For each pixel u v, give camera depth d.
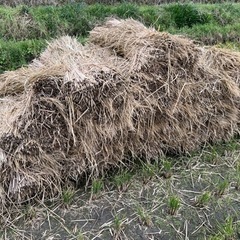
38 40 6.20
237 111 4.29
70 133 3.49
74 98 3.45
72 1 7.78
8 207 3.43
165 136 3.99
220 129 4.29
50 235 3.27
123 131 3.72
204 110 4.11
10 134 3.31
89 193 3.65
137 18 7.01
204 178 3.91
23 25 6.57
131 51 3.88
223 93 4.17
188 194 3.72
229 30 6.76
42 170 3.48
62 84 3.41
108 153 3.74
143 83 3.75
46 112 3.41
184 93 3.90
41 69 3.56
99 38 4.33
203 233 3.38
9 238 3.24
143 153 3.98
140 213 3.43
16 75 3.90
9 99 3.70
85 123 3.55
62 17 6.79
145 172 3.83
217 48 4.41
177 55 3.80
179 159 4.11
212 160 4.12
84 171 3.70
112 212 3.49
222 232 3.35
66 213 3.47
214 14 7.30
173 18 7.12
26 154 3.41
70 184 3.68
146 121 3.82
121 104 3.62
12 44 5.98
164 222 3.44
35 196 3.51
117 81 3.55
